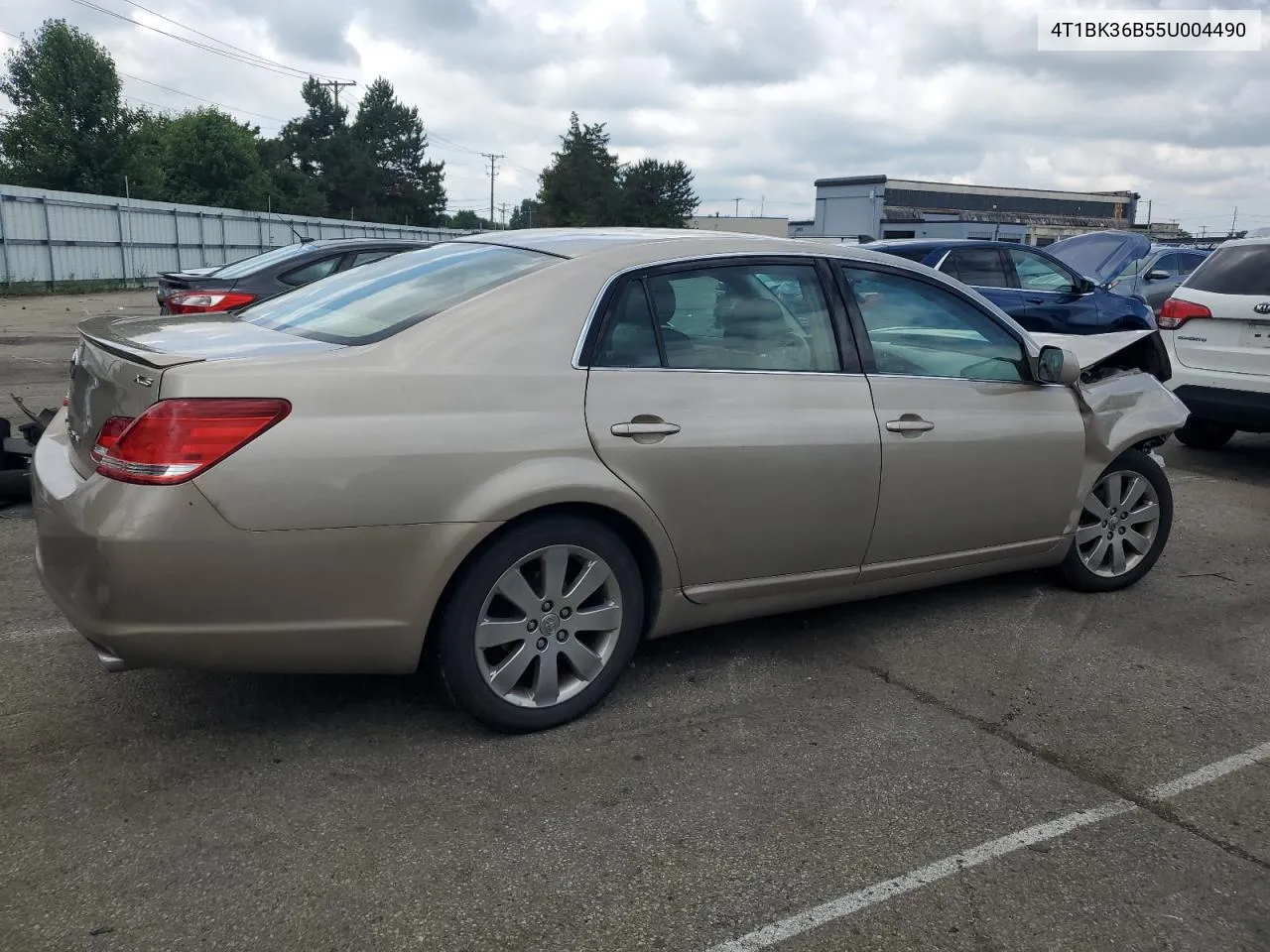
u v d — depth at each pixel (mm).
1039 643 4438
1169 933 2590
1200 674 4172
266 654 3002
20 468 5828
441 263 3891
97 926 2453
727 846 2877
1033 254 10656
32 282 28438
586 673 3529
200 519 2822
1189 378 7762
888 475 4008
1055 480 4590
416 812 2982
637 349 3520
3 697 3576
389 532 3035
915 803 3131
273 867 2705
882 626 4570
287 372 2975
